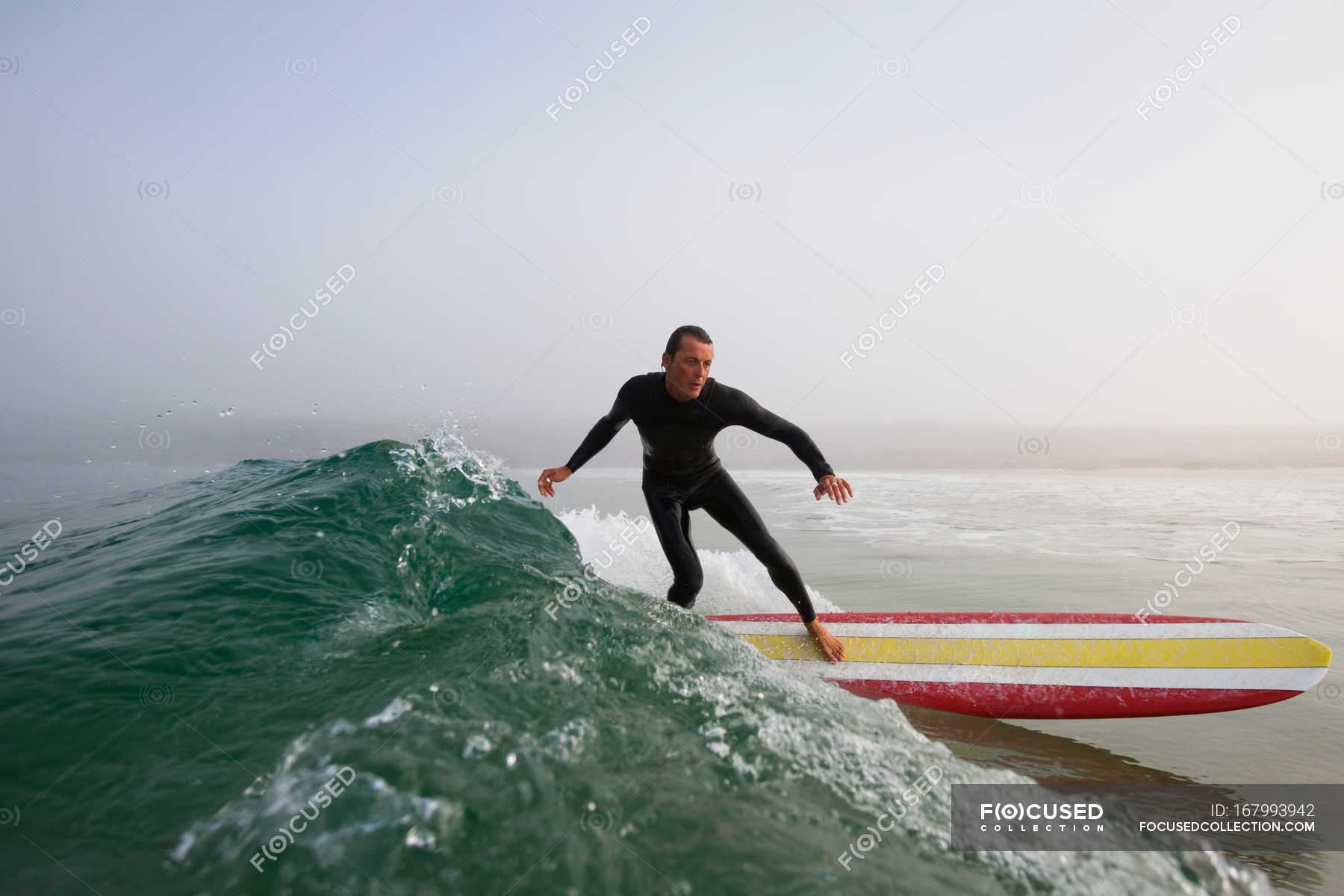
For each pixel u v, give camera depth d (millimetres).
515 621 2641
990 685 3553
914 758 2039
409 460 4418
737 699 2250
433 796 1652
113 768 1717
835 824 1697
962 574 5648
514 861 1484
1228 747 3041
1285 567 5824
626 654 2426
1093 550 6625
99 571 2977
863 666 3771
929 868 1580
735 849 1570
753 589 4984
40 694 1985
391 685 2146
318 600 2762
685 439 3840
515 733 1928
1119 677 3533
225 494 4465
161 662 2209
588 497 10000
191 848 1480
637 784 1769
